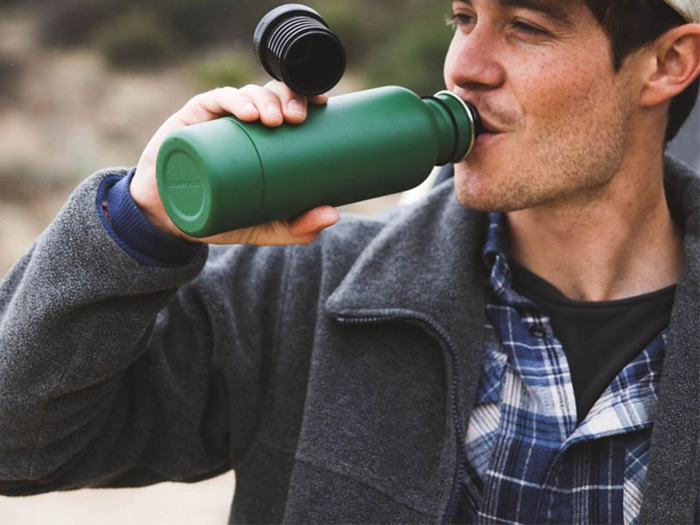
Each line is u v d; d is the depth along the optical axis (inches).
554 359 55.0
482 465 54.1
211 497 174.6
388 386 55.8
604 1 50.1
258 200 42.1
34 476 53.4
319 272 59.8
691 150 76.7
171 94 502.9
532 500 52.9
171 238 48.3
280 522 57.3
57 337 49.1
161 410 56.4
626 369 54.4
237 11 591.8
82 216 48.3
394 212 63.9
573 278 57.0
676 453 51.2
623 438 53.2
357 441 54.9
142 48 538.6
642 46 52.5
